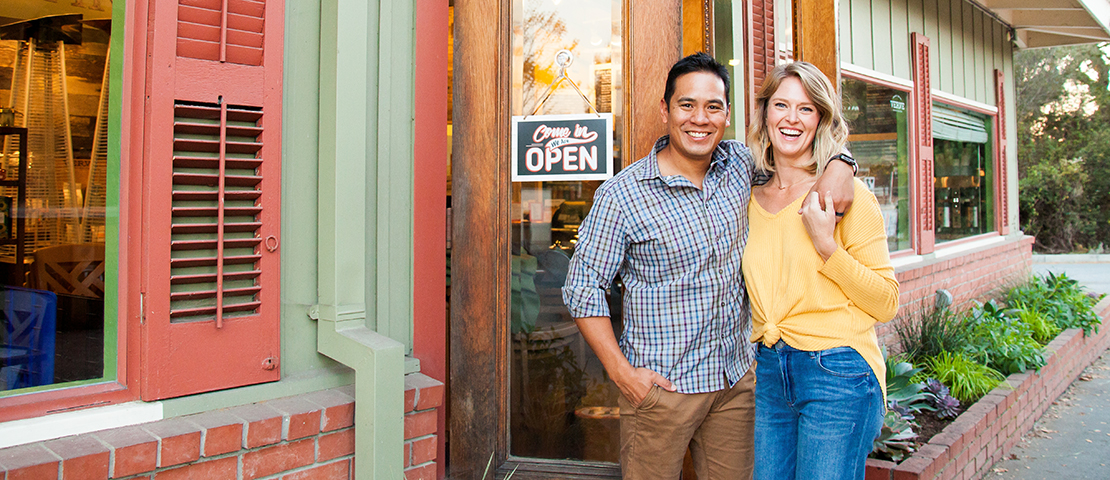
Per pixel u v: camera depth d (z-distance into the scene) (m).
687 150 1.89
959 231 7.52
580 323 1.91
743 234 1.93
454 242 2.53
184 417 1.93
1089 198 19.08
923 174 6.39
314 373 2.23
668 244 1.84
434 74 2.52
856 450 1.76
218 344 1.99
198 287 1.96
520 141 2.57
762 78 2.87
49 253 2.00
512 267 2.63
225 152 1.99
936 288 6.27
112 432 1.81
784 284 1.82
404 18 2.42
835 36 2.87
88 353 1.92
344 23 2.14
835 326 1.76
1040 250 19.59
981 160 8.20
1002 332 5.04
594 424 2.65
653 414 1.87
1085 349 6.27
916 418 3.82
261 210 2.05
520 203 2.62
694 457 2.07
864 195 1.77
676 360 1.86
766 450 1.91
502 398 2.58
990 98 8.23
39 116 2.04
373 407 1.98
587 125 2.56
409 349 2.46
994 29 8.29
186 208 1.92
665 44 2.50
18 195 2.01
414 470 2.30
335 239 2.14
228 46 1.98
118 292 1.90
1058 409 4.95
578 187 2.58
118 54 1.91
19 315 1.96
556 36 2.60
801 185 1.87
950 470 3.18
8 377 1.89
